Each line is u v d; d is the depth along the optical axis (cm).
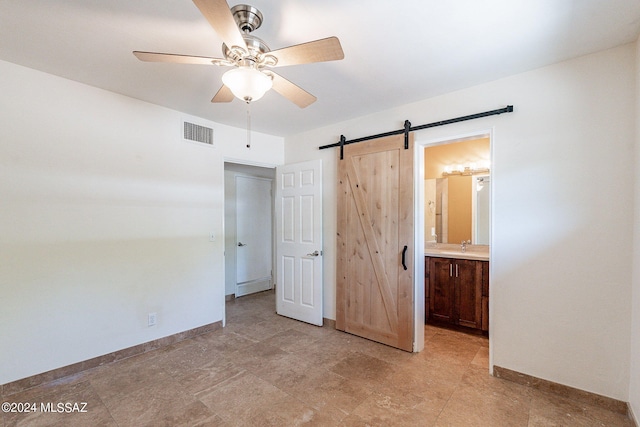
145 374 237
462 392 212
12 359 211
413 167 277
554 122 210
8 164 210
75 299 238
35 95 220
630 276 185
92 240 248
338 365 252
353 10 152
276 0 143
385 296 294
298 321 365
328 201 351
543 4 149
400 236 285
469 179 397
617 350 189
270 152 393
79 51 194
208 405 198
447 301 341
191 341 303
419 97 268
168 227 296
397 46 186
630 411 182
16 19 160
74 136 238
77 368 238
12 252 211
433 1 146
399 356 270
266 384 223
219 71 219
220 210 342
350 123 329
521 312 223
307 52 142
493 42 183
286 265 383
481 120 240
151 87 248
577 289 202
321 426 178
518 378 224
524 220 221
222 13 117
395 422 181
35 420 183
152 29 170
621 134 188
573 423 179
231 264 477
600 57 194
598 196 195
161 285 291
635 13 155
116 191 261
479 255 331
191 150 315
